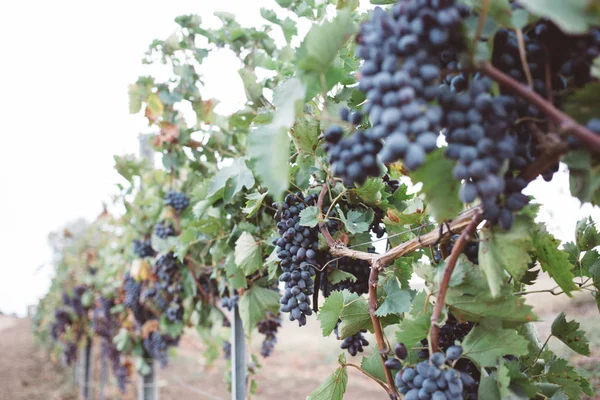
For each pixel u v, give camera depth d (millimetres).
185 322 2205
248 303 1259
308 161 999
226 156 1625
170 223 1800
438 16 526
